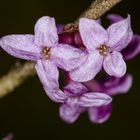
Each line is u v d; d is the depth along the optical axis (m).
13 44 0.07
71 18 0.15
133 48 0.09
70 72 0.07
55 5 0.15
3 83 0.10
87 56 0.08
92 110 0.10
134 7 0.15
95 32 0.07
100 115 0.10
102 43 0.08
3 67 0.15
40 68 0.08
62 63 0.08
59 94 0.08
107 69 0.08
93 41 0.07
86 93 0.08
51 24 0.07
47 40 0.08
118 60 0.08
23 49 0.08
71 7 0.15
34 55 0.08
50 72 0.08
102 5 0.08
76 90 0.08
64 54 0.07
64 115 0.09
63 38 0.08
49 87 0.08
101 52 0.08
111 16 0.09
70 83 0.08
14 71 0.10
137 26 0.15
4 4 0.15
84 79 0.07
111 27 0.07
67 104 0.08
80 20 0.07
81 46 0.08
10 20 0.15
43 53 0.08
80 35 0.08
